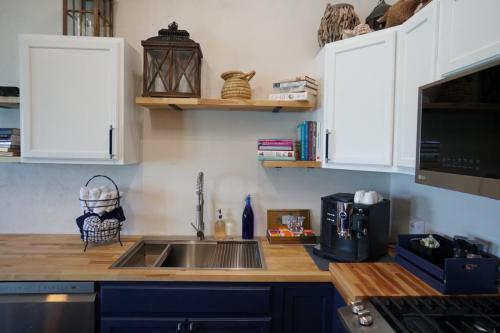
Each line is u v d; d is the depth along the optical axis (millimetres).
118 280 1406
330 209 1643
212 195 2043
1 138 1714
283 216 2045
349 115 1607
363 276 1313
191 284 1426
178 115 2004
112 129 1677
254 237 2020
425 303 1071
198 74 1750
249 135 2033
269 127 2035
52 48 1641
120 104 1688
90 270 1418
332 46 1663
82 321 1396
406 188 1878
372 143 1522
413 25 1308
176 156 2020
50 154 1670
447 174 979
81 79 1662
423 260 1274
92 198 1773
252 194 2051
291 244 1870
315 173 2064
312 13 2008
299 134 1915
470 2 982
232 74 1789
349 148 1612
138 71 1932
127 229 2027
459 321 973
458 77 932
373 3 1988
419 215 1749
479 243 1275
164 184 2025
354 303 1060
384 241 1659
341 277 1303
